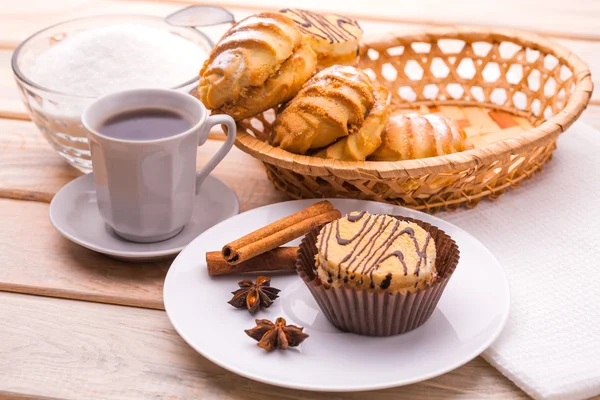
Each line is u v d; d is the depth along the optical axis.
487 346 0.67
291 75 0.79
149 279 0.75
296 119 0.77
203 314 0.70
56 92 0.79
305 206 0.77
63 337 0.70
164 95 0.76
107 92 0.82
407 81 0.93
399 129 0.79
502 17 1.13
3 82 0.96
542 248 0.76
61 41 0.88
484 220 0.79
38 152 0.87
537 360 0.68
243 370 0.66
